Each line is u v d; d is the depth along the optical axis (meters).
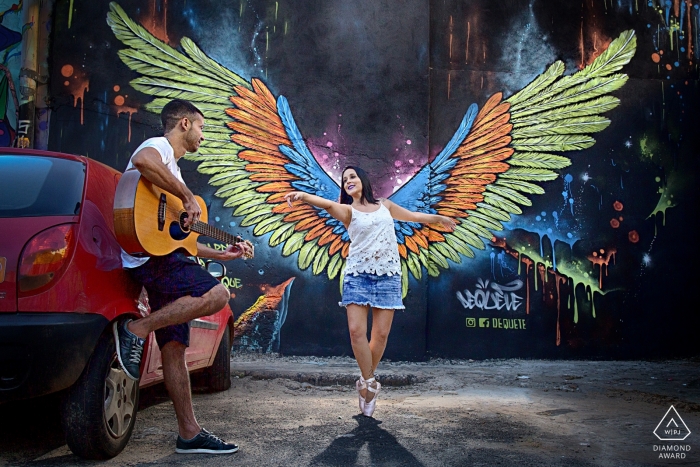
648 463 2.94
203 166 7.16
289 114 7.30
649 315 7.52
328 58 7.40
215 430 3.48
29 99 6.87
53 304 2.59
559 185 7.57
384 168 7.31
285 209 7.20
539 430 3.61
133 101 7.09
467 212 7.43
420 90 7.43
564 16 7.79
